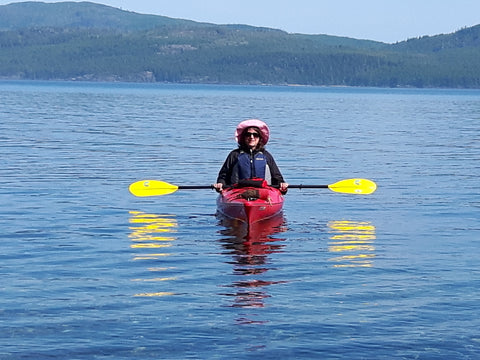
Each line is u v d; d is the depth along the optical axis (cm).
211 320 832
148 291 944
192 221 1440
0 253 1143
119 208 1572
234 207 1445
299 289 958
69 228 1350
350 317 845
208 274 1032
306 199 1733
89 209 1552
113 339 774
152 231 1338
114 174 2128
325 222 1443
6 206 1563
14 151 2684
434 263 1106
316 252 1179
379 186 1956
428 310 871
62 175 2075
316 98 13038
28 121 4478
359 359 731
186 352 744
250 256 1147
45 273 1027
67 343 762
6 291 934
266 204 1433
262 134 1534
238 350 750
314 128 4406
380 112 7144
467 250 1199
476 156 2792
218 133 3812
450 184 2003
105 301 898
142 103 8306
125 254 1152
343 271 1055
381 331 802
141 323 821
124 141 3225
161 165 2378
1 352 737
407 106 9181
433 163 2538
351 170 2309
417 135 3891
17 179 1973
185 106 7656
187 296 923
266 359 730
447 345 765
